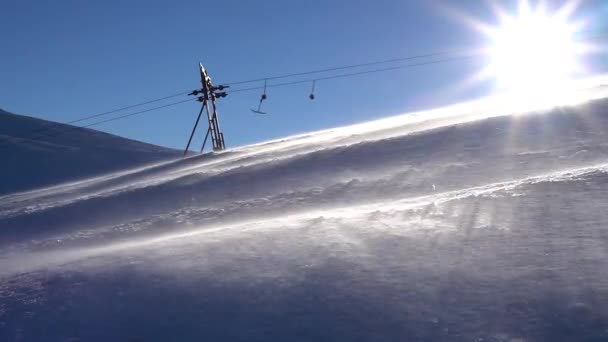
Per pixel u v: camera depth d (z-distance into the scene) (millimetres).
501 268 6105
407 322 5363
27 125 89750
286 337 5410
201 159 29219
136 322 6168
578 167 11852
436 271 6262
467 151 14961
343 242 7621
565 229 7027
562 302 5262
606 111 16625
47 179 58781
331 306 5828
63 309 6809
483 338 4965
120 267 7887
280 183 15672
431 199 9867
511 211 8062
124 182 26781
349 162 16516
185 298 6484
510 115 18281
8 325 6664
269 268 6980
